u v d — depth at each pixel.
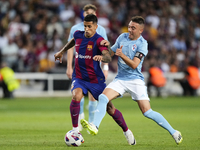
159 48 78.19
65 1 83.50
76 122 21.75
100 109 20.36
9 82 60.38
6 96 61.81
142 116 38.31
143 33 78.31
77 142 20.44
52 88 64.25
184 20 89.75
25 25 74.75
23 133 26.09
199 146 20.70
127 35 22.28
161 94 68.38
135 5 87.56
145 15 85.56
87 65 21.64
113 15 83.75
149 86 67.25
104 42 20.73
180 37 83.56
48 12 80.94
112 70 69.62
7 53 67.69
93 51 21.39
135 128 29.20
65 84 64.56
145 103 21.27
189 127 29.69
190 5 94.69
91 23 21.16
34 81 63.81
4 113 41.16
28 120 34.69
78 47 21.77
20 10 77.69
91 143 21.94
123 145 21.19
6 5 78.06
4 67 60.91
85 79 21.88
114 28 78.69
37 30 74.06
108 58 20.19
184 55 80.00
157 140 23.20
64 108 47.12
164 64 74.12
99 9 82.19
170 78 68.75
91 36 21.53
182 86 69.31
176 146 20.72
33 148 19.70
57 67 68.38
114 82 21.69
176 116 38.31
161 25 84.75
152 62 68.69
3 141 22.39
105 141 22.83
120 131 27.64
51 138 23.78
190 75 68.19
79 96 21.39
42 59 68.56
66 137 20.48
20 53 68.50
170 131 21.06
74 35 22.17
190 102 56.28
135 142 21.48
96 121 20.08
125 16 85.31
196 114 40.31
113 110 21.42
